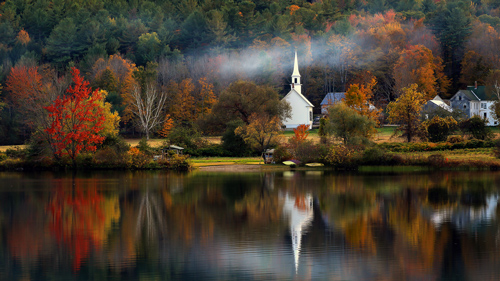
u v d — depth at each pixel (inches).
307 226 1911.9
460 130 4849.9
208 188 2896.2
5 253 1583.4
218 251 1592.0
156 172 3848.4
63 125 4119.1
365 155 3887.8
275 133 4562.0
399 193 2650.1
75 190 2849.4
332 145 4146.2
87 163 4057.6
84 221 2018.9
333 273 1390.3
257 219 2037.4
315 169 3905.0
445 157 3843.5
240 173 3713.1
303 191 2748.5
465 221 1979.6
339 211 2190.0
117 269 1432.1
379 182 3078.2
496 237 1732.3
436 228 1866.4
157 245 1660.9
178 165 3966.5
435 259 1499.8
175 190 2822.3
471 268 1423.5
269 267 1439.5
